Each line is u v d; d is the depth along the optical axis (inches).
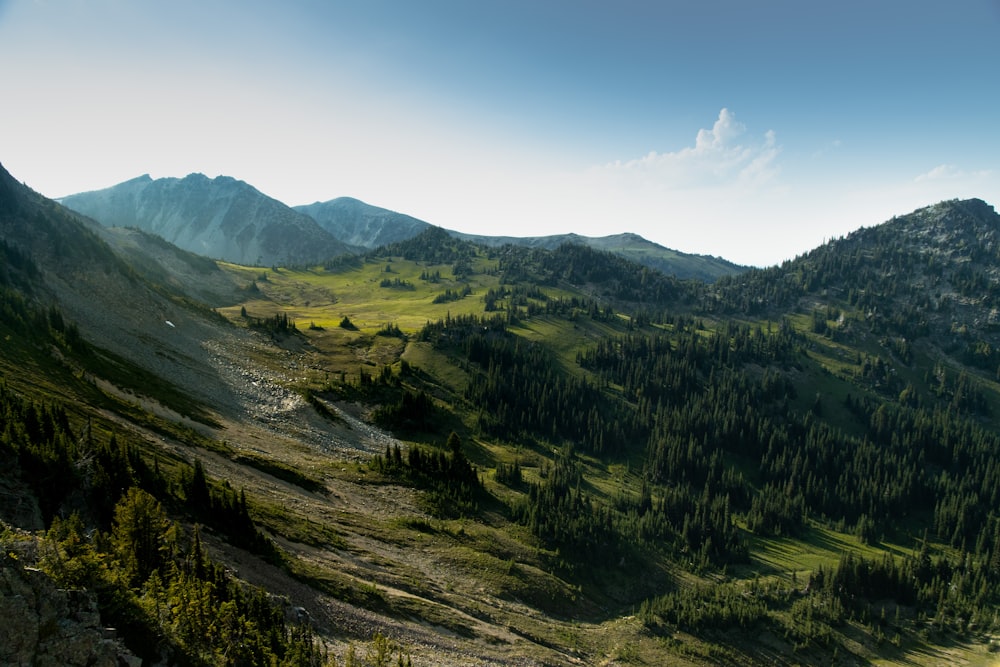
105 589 1107.3
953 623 5093.5
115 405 3235.7
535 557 4153.5
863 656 4468.5
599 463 7539.4
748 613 4409.5
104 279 6161.4
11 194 6599.4
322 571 2393.0
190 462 2957.7
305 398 5295.3
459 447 5073.8
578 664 2891.2
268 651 1412.4
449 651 2265.0
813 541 6811.0
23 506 1636.3
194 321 6609.3
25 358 3181.6
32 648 874.1
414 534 3641.7
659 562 5147.6
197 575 1574.8
